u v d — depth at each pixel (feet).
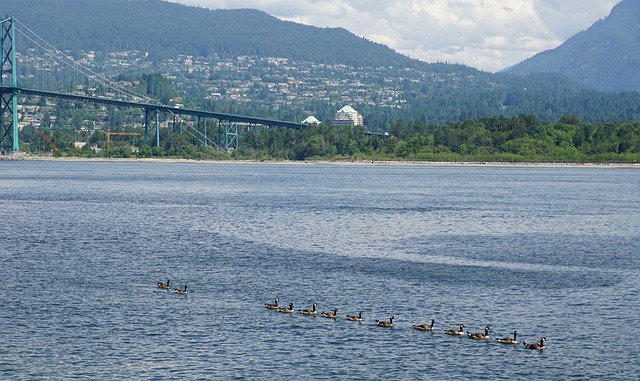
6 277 257.14
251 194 606.14
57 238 343.26
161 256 299.79
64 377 173.68
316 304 228.43
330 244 334.44
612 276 272.31
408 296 238.89
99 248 317.22
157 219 420.77
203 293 239.71
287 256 302.66
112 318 211.82
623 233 386.32
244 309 222.28
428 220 426.92
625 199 588.50
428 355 188.96
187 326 206.18
